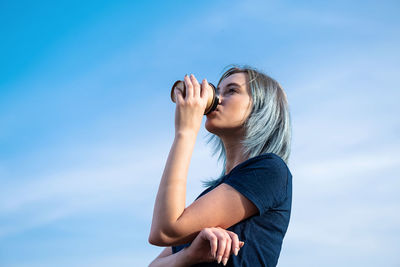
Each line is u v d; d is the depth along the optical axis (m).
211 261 1.74
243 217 1.78
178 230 1.69
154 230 1.71
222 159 2.58
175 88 2.02
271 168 1.86
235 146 2.17
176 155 1.80
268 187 1.82
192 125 1.88
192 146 1.85
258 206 1.76
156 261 1.98
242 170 1.89
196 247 1.66
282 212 1.89
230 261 1.74
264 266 1.79
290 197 1.96
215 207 1.75
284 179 1.89
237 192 1.78
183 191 1.74
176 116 1.90
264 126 2.10
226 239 1.55
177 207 1.70
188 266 1.73
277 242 1.88
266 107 2.12
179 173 1.76
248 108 2.12
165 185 1.74
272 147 2.13
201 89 1.98
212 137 2.63
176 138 1.85
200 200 1.77
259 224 1.82
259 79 2.20
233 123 2.10
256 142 2.06
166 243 1.72
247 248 1.77
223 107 2.10
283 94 2.28
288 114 2.25
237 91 2.15
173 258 1.85
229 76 2.23
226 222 1.76
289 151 2.23
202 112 1.93
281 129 2.18
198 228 1.71
